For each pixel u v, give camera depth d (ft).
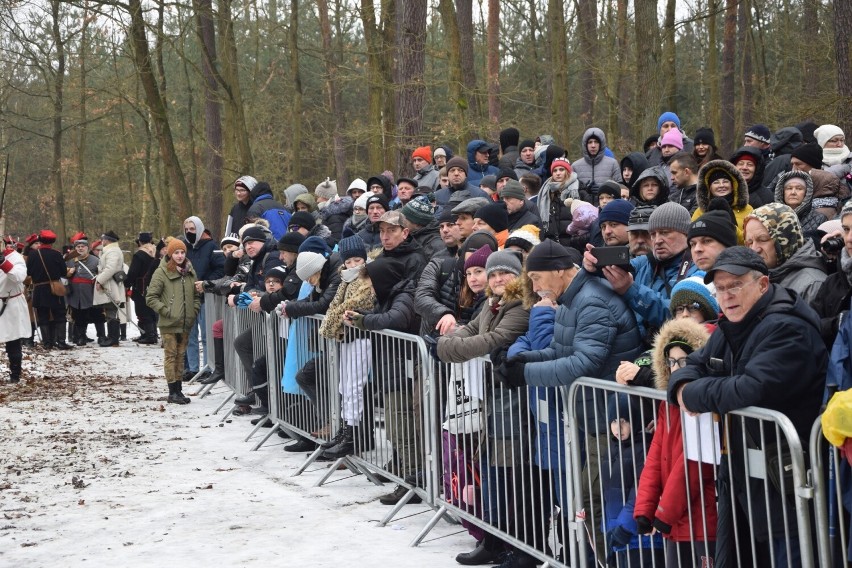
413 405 20.47
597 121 73.05
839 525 10.82
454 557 17.76
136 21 58.90
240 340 31.40
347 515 20.75
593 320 14.89
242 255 34.19
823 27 66.13
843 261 12.80
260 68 101.76
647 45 47.83
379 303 22.40
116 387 40.01
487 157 37.96
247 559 17.87
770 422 11.46
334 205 38.52
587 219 26.84
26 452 27.86
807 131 31.65
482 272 19.25
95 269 56.13
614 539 13.94
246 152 60.75
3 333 40.65
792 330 11.27
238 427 30.91
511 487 17.08
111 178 119.24
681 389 12.29
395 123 54.54
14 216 129.80
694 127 87.04
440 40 87.30
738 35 81.87
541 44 92.48
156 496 22.62
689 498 12.85
